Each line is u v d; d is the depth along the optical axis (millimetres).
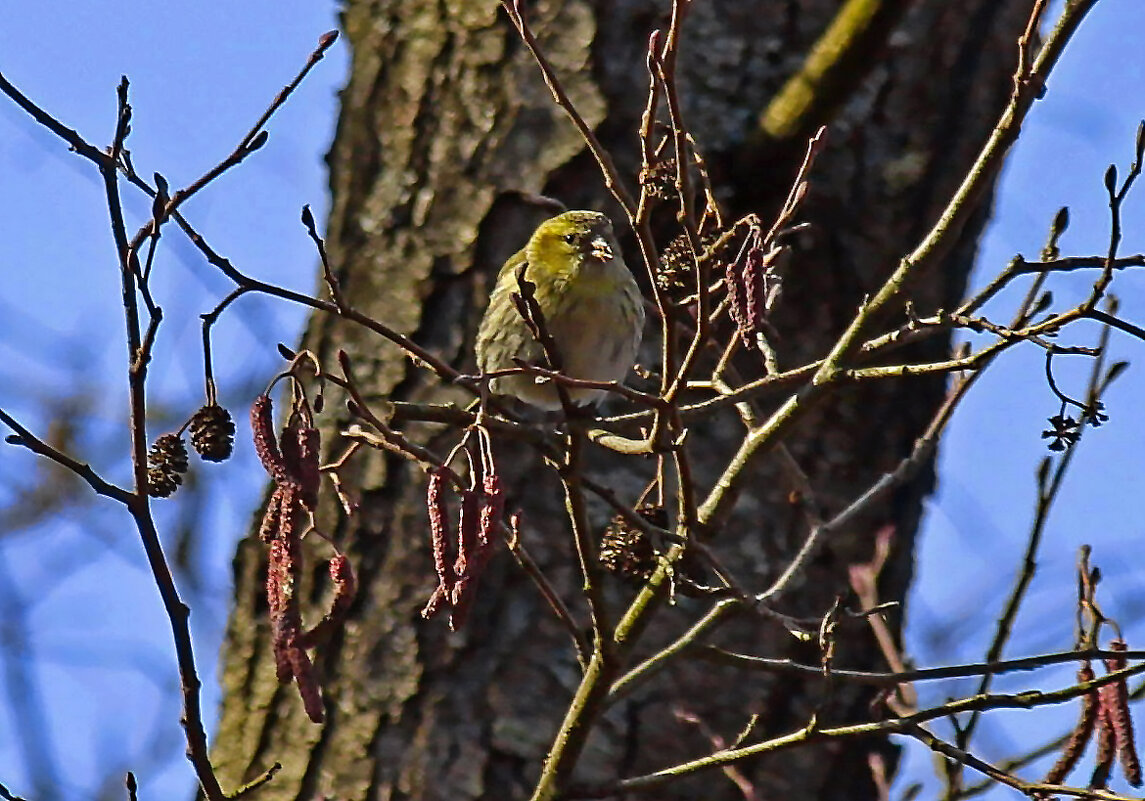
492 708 9852
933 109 10961
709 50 10633
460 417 6809
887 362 10758
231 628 10828
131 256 6500
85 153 6492
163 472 6801
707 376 10219
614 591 10016
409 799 9750
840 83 10078
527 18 10898
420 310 10523
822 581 10328
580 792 7672
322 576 10203
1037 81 7617
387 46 11305
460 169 10750
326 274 6648
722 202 10398
